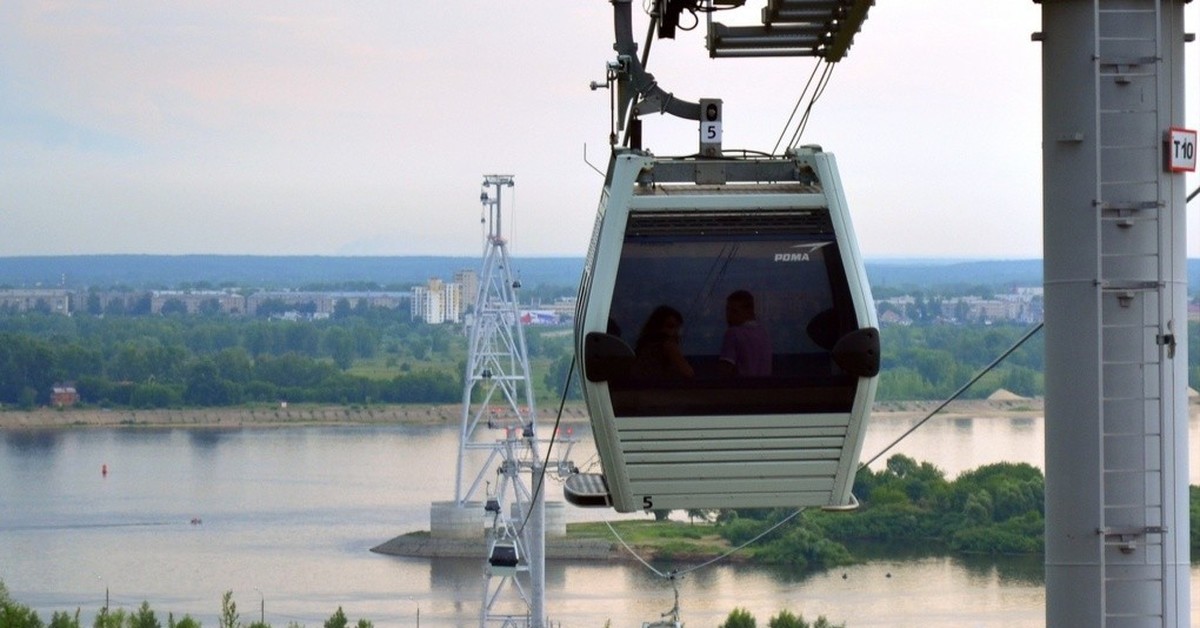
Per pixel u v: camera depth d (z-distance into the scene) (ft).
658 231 47.93
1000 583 299.58
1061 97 52.37
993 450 466.70
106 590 320.29
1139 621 52.75
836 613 278.46
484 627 243.81
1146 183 52.16
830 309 47.73
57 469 547.90
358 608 303.07
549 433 585.22
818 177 48.73
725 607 289.12
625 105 58.70
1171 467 52.60
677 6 61.93
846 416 47.88
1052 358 52.90
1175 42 52.80
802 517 345.10
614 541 352.28
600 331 47.55
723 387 47.70
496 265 309.22
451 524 368.07
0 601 247.91
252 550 367.25
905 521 340.18
